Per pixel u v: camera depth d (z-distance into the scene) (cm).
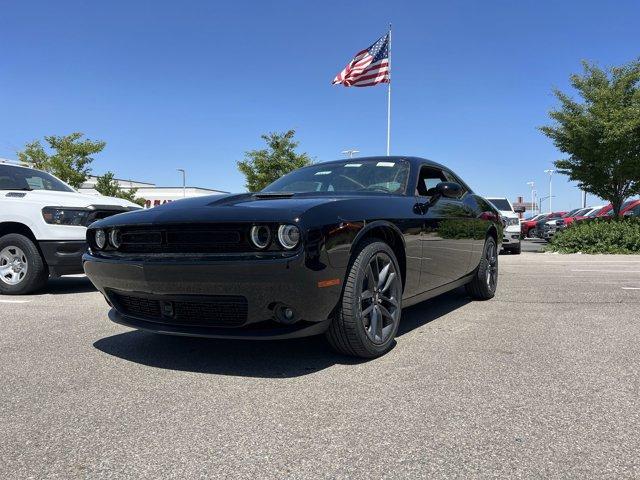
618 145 1443
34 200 600
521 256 1288
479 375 291
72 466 194
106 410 247
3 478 186
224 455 201
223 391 270
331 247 281
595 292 602
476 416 234
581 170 1564
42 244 591
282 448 206
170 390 273
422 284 388
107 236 328
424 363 314
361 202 325
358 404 249
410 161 438
